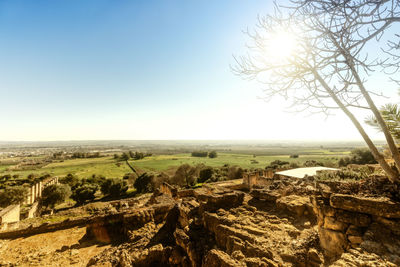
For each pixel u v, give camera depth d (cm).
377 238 392
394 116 577
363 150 3550
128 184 5034
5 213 1401
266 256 461
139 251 709
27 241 1014
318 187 553
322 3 418
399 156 426
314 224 618
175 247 679
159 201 1284
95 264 657
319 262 444
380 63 421
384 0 370
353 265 347
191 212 872
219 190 1012
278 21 472
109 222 1031
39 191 3669
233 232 571
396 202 400
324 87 455
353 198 443
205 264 514
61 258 816
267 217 688
